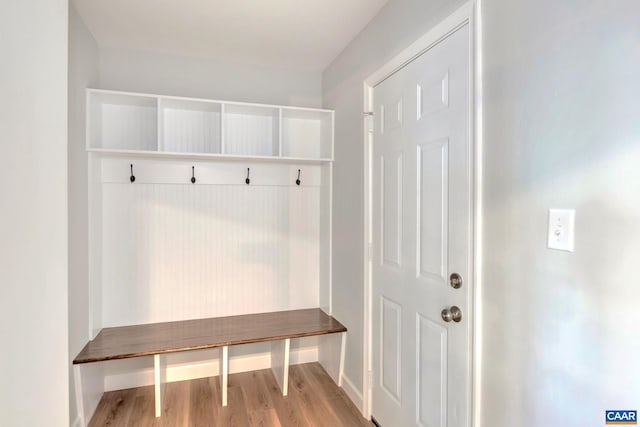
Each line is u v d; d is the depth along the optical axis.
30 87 0.99
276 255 2.73
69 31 1.77
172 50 2.41
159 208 2.45
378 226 2.00
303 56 2.51
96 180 2.18
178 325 2.42
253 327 2.40
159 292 2.46
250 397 2.33
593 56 0.87
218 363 2.62
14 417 0.94
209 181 2.54
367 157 2.08
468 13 1.29
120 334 2.24
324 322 2.50
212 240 2.57
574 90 0.91
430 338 1.55
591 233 0.87
